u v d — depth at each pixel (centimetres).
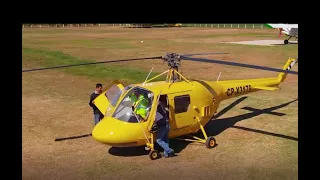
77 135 1196
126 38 5369
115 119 975
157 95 988
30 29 8269
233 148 1071
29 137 1171
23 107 1530
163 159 996
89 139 1160
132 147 1091
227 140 1141
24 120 1349
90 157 1012
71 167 944
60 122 1334
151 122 976
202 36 5750
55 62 2866
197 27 9406
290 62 1367
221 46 3978
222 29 8175
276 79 1353
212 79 2159
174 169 927
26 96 1733
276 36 5666
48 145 1104
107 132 945
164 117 991
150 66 2652
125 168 936
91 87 1942
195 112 1076
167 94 1012
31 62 2856
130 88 1026
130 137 955
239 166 941
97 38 5400
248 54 3259
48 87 1944
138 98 993
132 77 2211
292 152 1029
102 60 2959
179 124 1045
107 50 3675
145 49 3738
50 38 5412
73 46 4119
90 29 8400
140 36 5825
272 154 1018
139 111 969
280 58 2991
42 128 1263
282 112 1445
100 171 919
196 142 1130
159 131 994
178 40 4900
